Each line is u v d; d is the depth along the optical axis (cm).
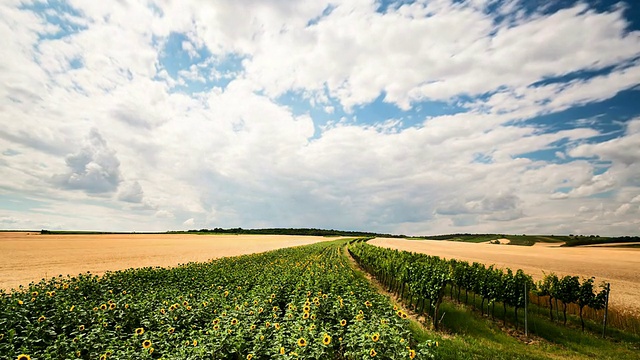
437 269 1844
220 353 828
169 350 879
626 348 1392
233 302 1351
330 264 3123
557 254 6291
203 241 8662
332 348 967
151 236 11088
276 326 926
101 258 3906
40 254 4266
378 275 2980
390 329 888
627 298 2127
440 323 1633
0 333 908
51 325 1041
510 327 1694
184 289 1728
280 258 3600
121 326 1055
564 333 1566
